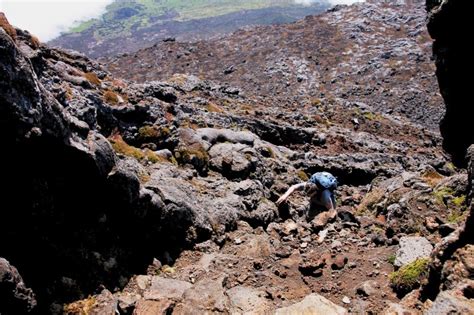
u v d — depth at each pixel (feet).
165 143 53.52
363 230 39.09
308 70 405.18
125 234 33.40
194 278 32.40
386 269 31.40
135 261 33.58
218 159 56.29
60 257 28.50
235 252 36.91
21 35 35.99
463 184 38.96
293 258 34.68
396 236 35.65
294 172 72.69
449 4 51.57
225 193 47.19
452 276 23.13
